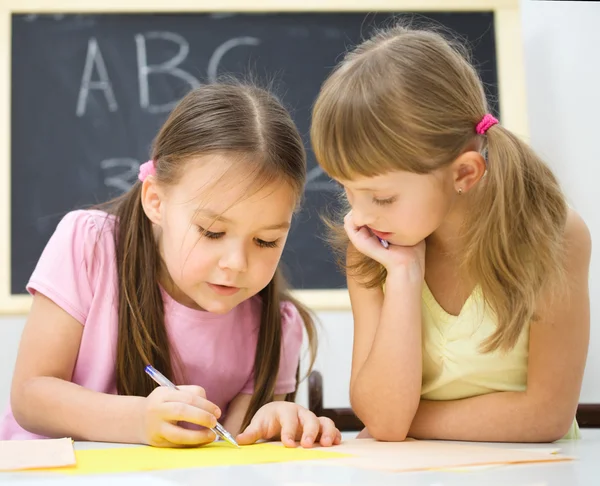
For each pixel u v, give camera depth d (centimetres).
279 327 117
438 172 88
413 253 99
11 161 215
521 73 214
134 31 220
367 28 221
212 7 220
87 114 217
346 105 86
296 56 221
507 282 92
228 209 93
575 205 171
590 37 171
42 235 213
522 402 94
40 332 107
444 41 94
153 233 111
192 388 87
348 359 211
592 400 167
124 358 108
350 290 107
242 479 58
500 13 218
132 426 87
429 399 104
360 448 80
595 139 169
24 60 218
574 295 97
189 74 220
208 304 99
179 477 59
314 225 214
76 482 57
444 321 103
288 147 99
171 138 102
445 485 55
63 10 219
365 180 87
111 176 216
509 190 91
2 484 57
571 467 64
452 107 89
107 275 111
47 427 98
